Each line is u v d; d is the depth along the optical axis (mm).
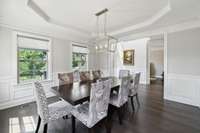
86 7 2719
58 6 2682
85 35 5008
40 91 1786
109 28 4422
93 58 6090
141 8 2785
